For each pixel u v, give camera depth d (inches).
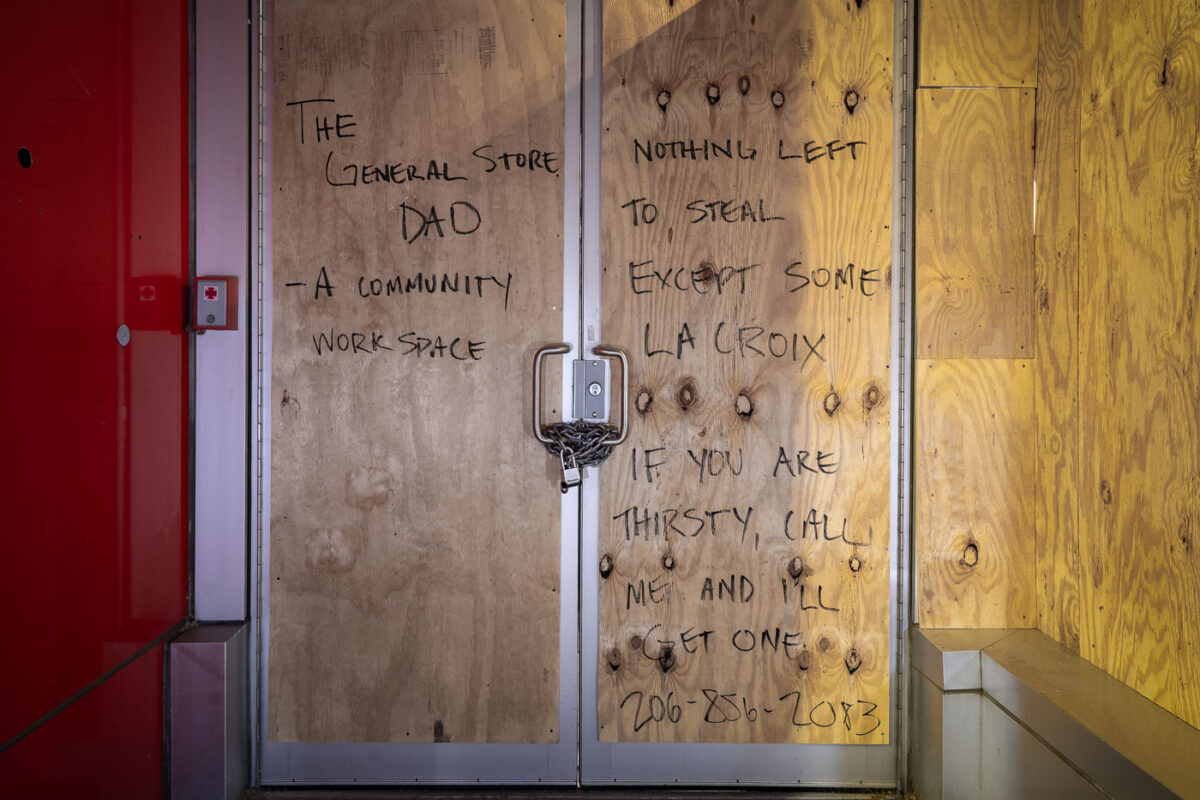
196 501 81.0
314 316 81.0
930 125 79.7
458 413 81.2
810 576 81.5
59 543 60.5
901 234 81.2
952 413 80.4
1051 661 71.1
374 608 81.6
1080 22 71.7
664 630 81.5
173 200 77.0
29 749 57.2
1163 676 60.8
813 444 81.4
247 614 81.6
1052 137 76.4
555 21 80.6
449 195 81.0
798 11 80.5
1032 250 79.8
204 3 80.4
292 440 81.4
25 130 56.1
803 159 80.7
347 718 81.7
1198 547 56.7
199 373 80.8
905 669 81.4
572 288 81.0
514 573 81.5
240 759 80.2
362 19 80.7
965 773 75.0
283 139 80.8
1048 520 77.8
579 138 80.9
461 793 81.4
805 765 81.8
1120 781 54.1
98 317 65.2
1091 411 70.3
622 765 82.0
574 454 79.1
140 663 72.2
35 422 57.6
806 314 81.0
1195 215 56.6
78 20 62.2
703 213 80.8
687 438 81.1
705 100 80.5
